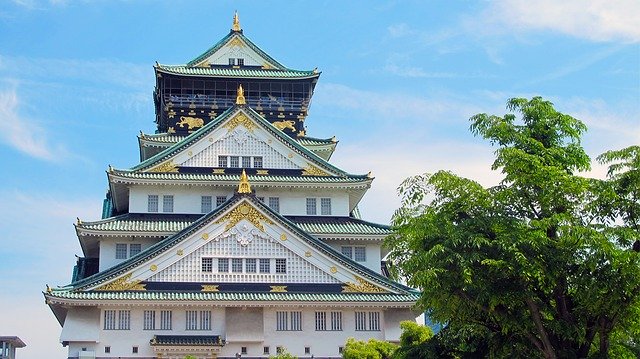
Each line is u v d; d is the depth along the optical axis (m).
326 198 77.00
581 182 34.44
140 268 65.75
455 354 37.88
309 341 66.69
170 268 66.31
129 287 65.12
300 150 78.19
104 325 64.50
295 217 76.00
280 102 89.38
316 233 73.06
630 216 34.47
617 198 34.12
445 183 36.03
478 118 37.41
